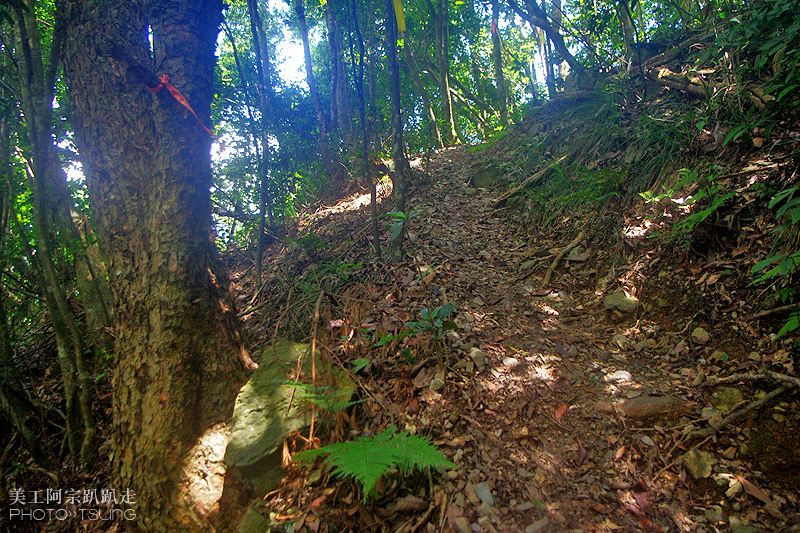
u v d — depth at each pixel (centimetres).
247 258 498
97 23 201
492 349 266
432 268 348
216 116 452
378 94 866
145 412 196
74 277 417
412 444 168
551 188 434
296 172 555
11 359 294
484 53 1204
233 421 201
